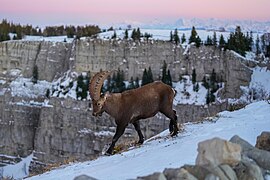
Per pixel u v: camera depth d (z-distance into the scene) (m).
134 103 15.73
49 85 91.44
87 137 73.56
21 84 91.25
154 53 82.12
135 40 83.88
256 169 7.25
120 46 84.12
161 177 6.27
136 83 82.19
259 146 9.05
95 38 86.38
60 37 104.19
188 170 6.81
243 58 74.88
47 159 77.69
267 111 17.86
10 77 93.25
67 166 14.28
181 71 79.81
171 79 79.88
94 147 72.56
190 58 79.56
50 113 78.25
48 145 77.94
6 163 84.69
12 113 86.94
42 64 93.44
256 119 16.06
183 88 77.44
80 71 85.75
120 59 84.00
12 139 86.06
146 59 82.50
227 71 75.19
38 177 12.96
